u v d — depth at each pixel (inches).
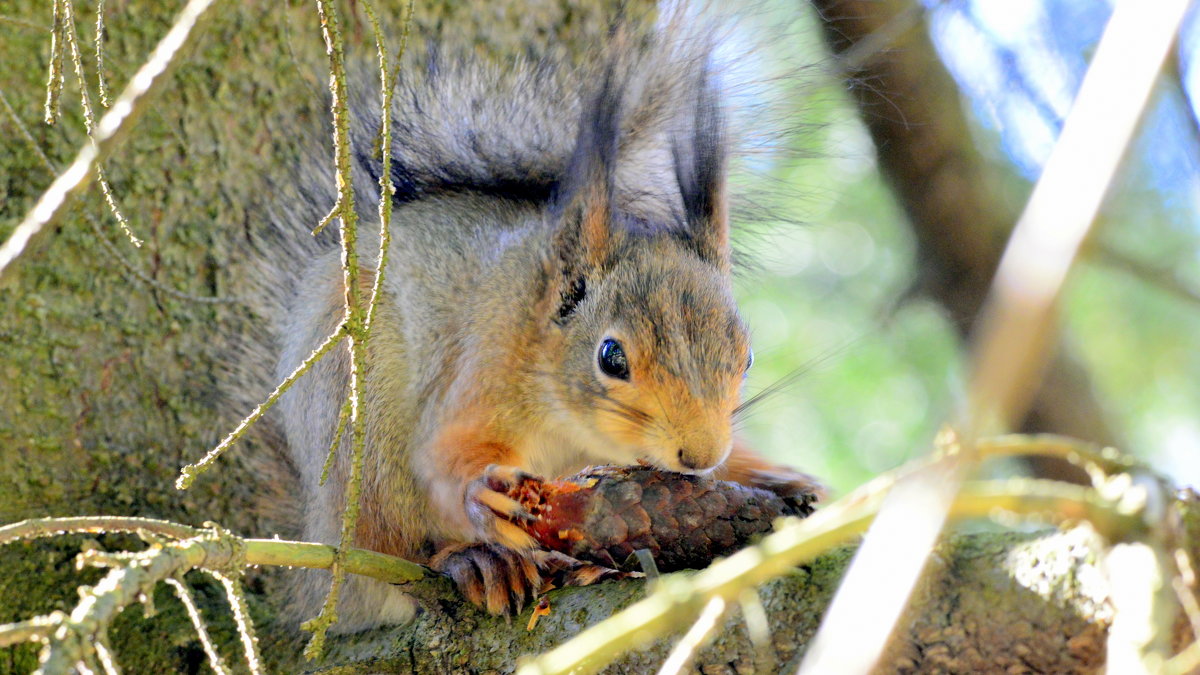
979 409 117.7
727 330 164.2
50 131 164.7
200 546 158.6
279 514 165.3
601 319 164.2
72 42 160.9
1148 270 168.7
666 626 157.2
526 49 166.4
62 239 164.9
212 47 165.5
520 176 166.2
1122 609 156.9
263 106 165.6
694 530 161.6
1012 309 116.6
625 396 163.8
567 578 162.1
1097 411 170.9
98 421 164.9
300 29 165.8
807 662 134.3
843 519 157.1
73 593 164.1
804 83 166.4
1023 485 157.3
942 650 159.0
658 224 165.8
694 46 165.8
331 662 163.2
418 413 164.1
